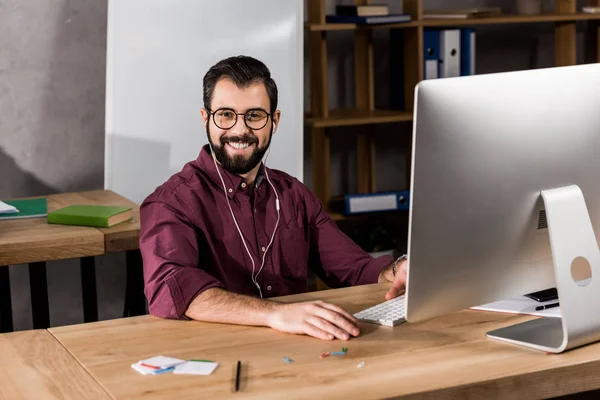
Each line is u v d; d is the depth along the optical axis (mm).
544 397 1576
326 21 3998
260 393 1461
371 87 4203
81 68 3801
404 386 1484
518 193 1662
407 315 1635
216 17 3570
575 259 1703
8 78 3701
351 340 1729
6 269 2945
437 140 1551
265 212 2293
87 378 1552
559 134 1681
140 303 2980
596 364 1610
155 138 3496
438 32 4062
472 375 1536
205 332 1801
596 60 4422
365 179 4316
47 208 3121
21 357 1666
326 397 1441
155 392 1475
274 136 3646
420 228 1580
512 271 1724
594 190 1754
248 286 2258
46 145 3801
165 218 2143
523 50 4633
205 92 2203
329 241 2402
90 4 3770
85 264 3256
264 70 2189
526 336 1716
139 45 3473
